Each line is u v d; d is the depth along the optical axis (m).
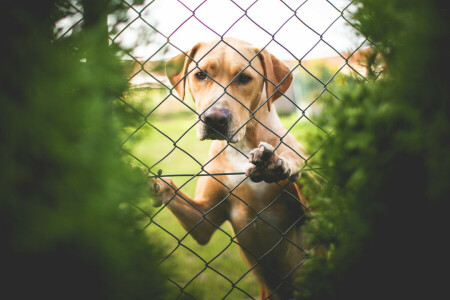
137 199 1.27
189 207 2.54
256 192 2.56
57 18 1.17
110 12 1.21
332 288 1.54
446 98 1.30
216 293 2.99
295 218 2.63
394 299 1.52
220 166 2.64
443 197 1.42
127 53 1.22
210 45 2.75
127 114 1.30
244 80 2.65
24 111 0.99
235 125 2.49
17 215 0.98
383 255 1.51
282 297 2.71
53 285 1.07
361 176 1.48
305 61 2.21
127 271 1.14
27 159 1.01
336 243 1.61
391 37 1.44
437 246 1.47
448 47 1.29
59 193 1.03
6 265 1.02
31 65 1.02
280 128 2.80
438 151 1.29
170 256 1.39
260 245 2.65
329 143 1.59
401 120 1.44
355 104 1.55
